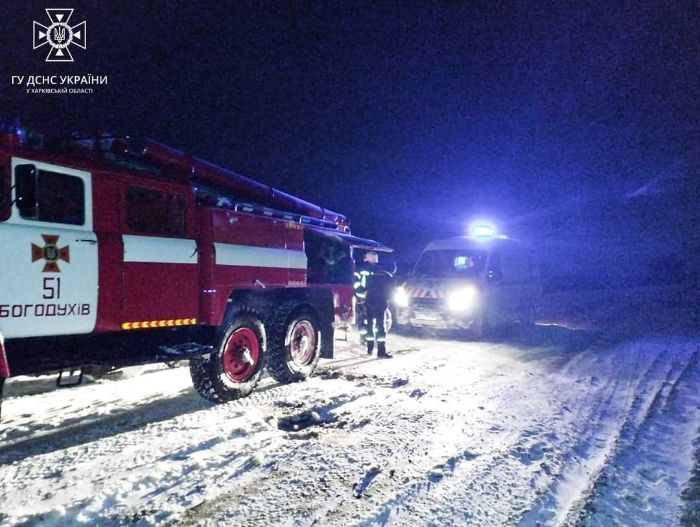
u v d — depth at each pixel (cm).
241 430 498
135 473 400
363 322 1015
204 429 499
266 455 441
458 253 1218
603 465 441
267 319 705
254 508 352
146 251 507
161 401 608
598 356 960
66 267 439
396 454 450
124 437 476
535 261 1413
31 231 418
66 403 589
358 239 952
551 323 1480
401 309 1188
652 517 358
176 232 554
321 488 382
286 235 714
